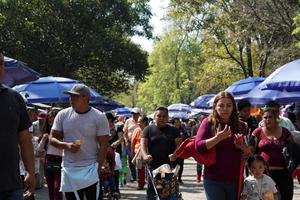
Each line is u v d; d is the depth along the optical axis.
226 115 6.54
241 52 36.41
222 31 34.78
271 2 24.08
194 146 6.60
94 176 7.41
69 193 7.55
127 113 35.19
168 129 8.89
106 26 42.34
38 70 40.06
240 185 6.52
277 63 29.56
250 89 13.77
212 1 33.31
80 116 7.47
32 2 40.03
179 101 74.31
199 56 47.38
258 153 7.79
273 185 7.16
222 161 6.47
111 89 46.16
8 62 9.35
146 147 8.84
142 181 15.89
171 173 8.47
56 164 9.64
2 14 39.19
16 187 5.03
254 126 9.34
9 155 4.98
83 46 40.59
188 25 36.28
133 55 43.62
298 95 10.43
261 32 26.12
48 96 13.92
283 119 9.61
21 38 38.78
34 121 13.30
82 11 40.69
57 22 40.09
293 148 7.52
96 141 7.53
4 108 5.01
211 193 6.54
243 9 25.84
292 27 23.08
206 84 43.72
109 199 12.12
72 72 42.00
